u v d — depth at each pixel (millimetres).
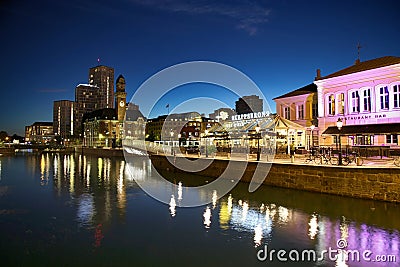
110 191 29484
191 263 12445
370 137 33625
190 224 17672
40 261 12750
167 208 21766
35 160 83938
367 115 33781
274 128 36469
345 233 15453
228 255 13203
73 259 12945
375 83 33406
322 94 38562
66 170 52906
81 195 27375
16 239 15375
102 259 12922
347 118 35625
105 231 16578
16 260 12844
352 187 22219
